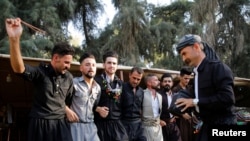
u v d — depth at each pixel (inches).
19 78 270.1
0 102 297.9
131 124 194.2
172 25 599.2
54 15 505.0
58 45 137.6
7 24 121.2
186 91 116.6
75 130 162.7
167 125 227.9
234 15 592.7
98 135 180.1
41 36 500.1
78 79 168.4
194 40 111.7
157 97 222.1
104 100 182.1
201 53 112.1
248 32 601.6
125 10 553.6
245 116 265.1
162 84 234.2
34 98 137.4
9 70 248.5
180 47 113.1
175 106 115.3
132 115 195.5
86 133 164.6
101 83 182.5
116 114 184.2
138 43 582.6
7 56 211.5
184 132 233.3
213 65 108.5
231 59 600.1
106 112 175.8
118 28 568.4
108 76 186.7
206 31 567.8
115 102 183.8
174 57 601.3
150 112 215.9
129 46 563.2
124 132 184.5
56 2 525.7
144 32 573.3
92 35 619.2
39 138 132.2
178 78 277.7
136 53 567.2
